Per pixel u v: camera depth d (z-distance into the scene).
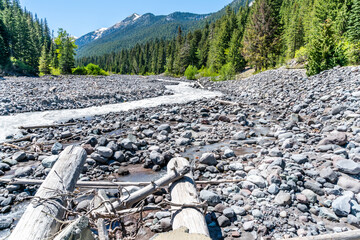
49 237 2.13
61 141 7.20
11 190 4.12
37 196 2.68
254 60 40.12
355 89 9.79
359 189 3.70
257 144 6.89
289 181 3.93
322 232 2.92
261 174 4.42
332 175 4.04
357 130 6.05
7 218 3.32
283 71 22.23
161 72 98.94
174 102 15.44
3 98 13.08
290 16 59.62
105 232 2.40
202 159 5.36
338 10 32.06
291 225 3.07
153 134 7.89
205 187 4.20
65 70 56.53
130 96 17.39
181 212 2.80
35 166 5.32
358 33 22.36
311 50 16.97
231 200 3.68
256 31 39.44
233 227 3.09
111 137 7.45
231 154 5.86
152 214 3.37
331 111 8.37
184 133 7.62
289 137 6.95
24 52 61.38
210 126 9.23
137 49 129.00
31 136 7.50
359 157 4.55
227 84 25.61
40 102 13.09
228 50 52.31
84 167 5.11
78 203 3.68
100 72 56.00
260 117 10.46
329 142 5.65
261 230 2.96
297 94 12.84
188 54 72.44
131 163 5.66
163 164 5.43
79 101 14.66
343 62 15.66
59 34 60.84
